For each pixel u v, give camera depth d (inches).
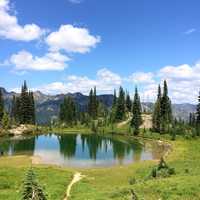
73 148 4626.0
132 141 5625.0
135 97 6820.9
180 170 2287.2
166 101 6638.8
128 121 7667.3
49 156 3799.2
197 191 1493.6
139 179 2185.0
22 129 6692.9
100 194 1670.8
